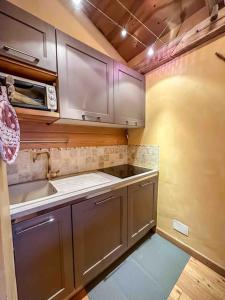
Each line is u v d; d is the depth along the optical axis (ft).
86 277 3.91
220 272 4.49
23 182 4.38
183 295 3.92
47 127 4.81
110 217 4.43
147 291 4.04
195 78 4.74
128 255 5.24
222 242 4.46
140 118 6.22
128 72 5.55
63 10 4.89
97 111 4.58
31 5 4.26
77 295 3.94
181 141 5.26
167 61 5.44
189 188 5.16
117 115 5.23
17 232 2.74
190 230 5.23
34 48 3.25
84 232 3.80
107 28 5.66
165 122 5.72
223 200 4.38
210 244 4.73
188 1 4.26
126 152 7.34
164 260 5.03
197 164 4.89
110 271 4.63
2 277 1.43
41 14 4.44
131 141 7.17
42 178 4.74
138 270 4.66
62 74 3.72
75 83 4.00
